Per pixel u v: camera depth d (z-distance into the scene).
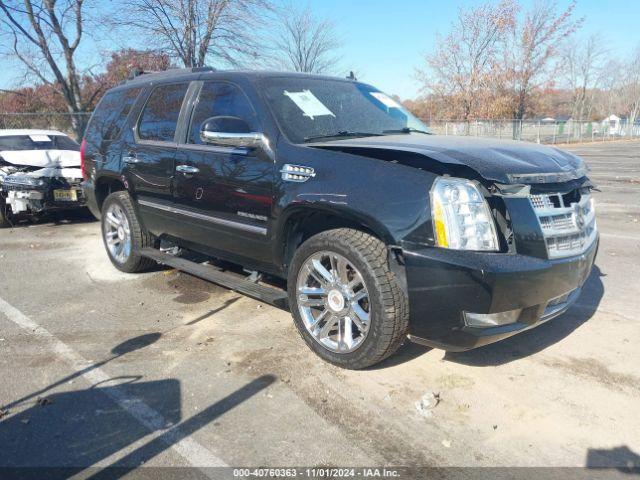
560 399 3.29
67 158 9.05
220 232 4.40
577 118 57.62
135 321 4.55
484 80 35.47
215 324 4.46
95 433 2.96
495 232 3.13
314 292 3.70
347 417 3.10
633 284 5.36
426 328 3.20
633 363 3.72
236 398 3.30
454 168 3.19
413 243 3.12
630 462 2.72
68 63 19.31
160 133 5.04
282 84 4.36
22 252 7.05
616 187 12.92
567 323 4.40
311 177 3.60
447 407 3.20
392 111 4.86
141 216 5.39
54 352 3.96
